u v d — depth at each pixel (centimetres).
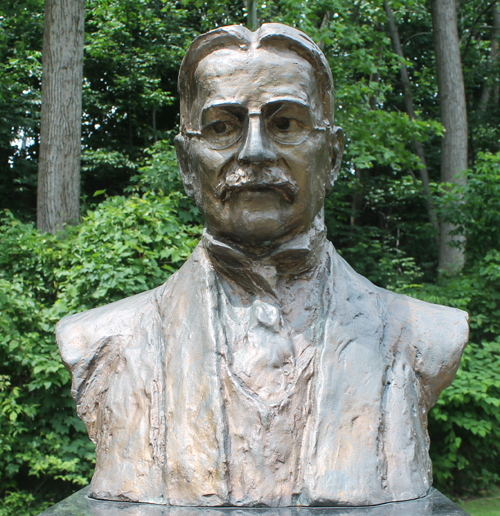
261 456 164
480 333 514
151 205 471
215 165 186
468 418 450
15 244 477
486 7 1177
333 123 206
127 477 169
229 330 186
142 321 200
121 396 183
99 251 443
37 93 1053
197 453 166
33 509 420
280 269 193
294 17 635
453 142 819
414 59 1203
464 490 477
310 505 159
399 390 180
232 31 186
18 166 984
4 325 414
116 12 1060
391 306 201
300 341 184
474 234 582
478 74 1177
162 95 1055
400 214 1090
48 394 423
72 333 203
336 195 887
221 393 173
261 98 181
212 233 196
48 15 626
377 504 160
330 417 169
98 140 1111
